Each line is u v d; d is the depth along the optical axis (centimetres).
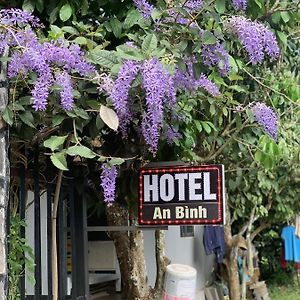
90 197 366
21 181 303
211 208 314
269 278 1335
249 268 891
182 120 336
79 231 338
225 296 1037
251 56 299
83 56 248
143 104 263
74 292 332
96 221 560
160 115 255
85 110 255
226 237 795
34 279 307
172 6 300
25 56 230
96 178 342
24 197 304
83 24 289
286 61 496
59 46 243
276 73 468
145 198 328
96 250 790
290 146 557
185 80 283
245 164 554
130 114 269
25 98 241
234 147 452
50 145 243
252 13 340
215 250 983
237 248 809
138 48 260
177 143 335
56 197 319
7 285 241
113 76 248
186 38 282
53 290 317
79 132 274
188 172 320
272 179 664
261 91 441
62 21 292
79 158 333
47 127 269
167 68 250
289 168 644
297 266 1327
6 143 241
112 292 808
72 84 246
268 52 303
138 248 532
